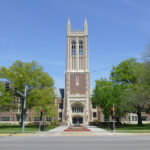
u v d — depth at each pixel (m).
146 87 41.91
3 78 52.03
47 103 54.19
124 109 50.75
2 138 26.14
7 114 91.50
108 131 39.91
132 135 31.23
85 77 86.81
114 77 60.78
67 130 43.62
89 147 16.69
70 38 91.69
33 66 55.97
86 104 84.00
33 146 17.45
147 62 37.31
